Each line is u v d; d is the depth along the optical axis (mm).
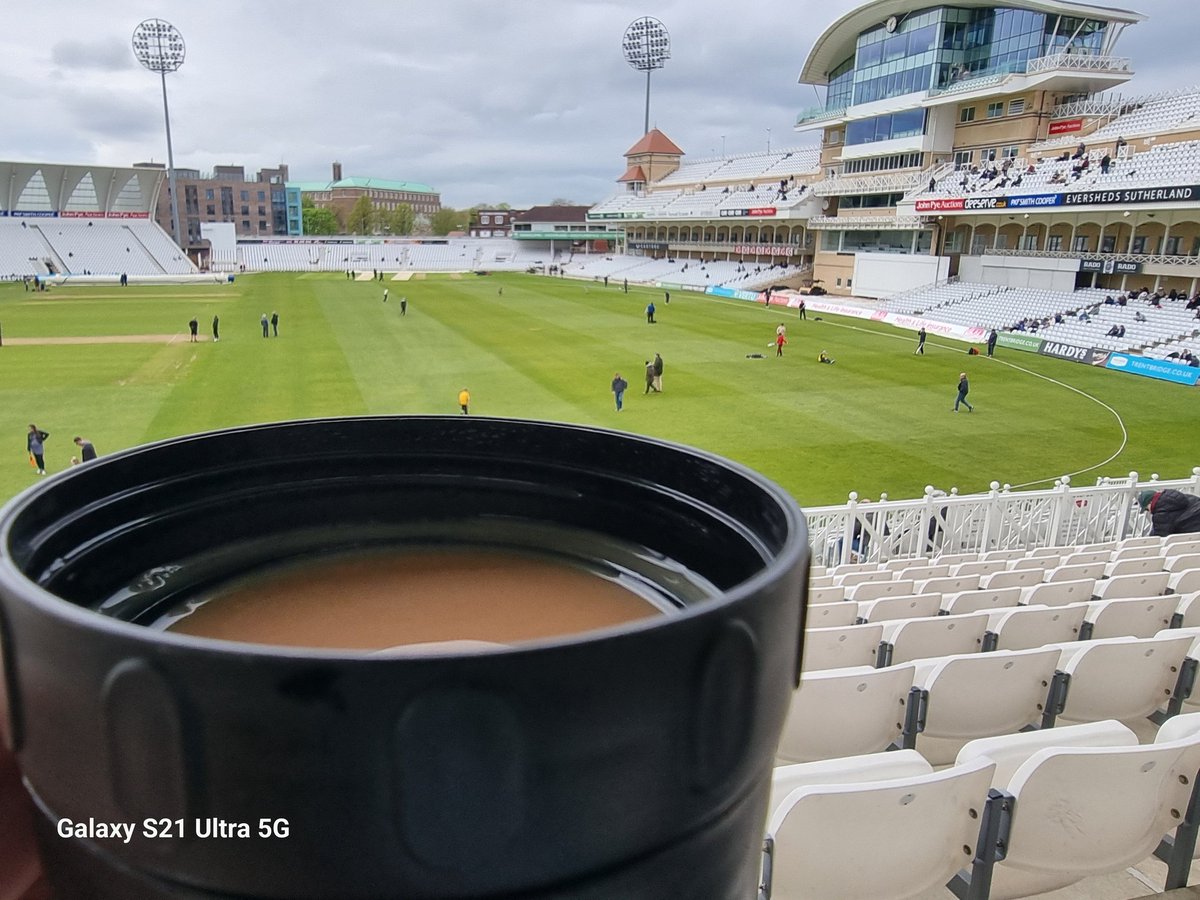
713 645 662
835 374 27984
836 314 48375
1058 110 47281
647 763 643
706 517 1094
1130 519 12234
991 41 49969
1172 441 19656
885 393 24906
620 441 1190
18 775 880
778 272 65688
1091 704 4246
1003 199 42844
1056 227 44531
